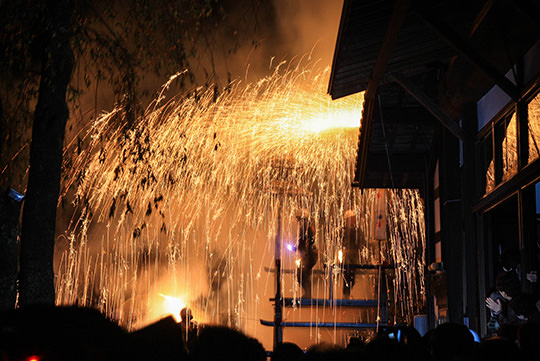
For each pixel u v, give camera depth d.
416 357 3.70
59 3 7.51
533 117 7.28
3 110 7.69
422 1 6.62
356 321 11.95
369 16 6.09
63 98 7.52
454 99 9.67
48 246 7.36
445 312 10.45
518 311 6.55
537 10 6.11
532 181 7.05
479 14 7.14
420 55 7.95
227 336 1.82
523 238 7.37
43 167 7.35
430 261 11.67
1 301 6.96
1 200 7.10
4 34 7.45
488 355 3.58
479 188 9.39
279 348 3.59
